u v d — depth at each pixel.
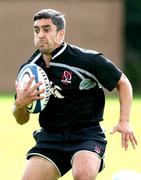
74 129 19.78
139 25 103.38
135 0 103.25
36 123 45.12
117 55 93.56
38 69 19.55
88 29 92.88
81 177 18.45
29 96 18.84
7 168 29.58
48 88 19.48
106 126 43.28
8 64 91.81
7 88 91.50
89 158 18.89
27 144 36.50
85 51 19.83
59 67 19.69
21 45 92.00
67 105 19.70
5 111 52.38
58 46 19.70
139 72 100.88
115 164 30.78
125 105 19.58
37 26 19.48
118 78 19.75
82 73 19.64
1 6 91.69
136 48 102.81
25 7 91.88
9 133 40.75
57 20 19.50
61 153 19.66
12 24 91.88
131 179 20.67
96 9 92.88
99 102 20.02
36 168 19.52
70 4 92.50
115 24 93.19
